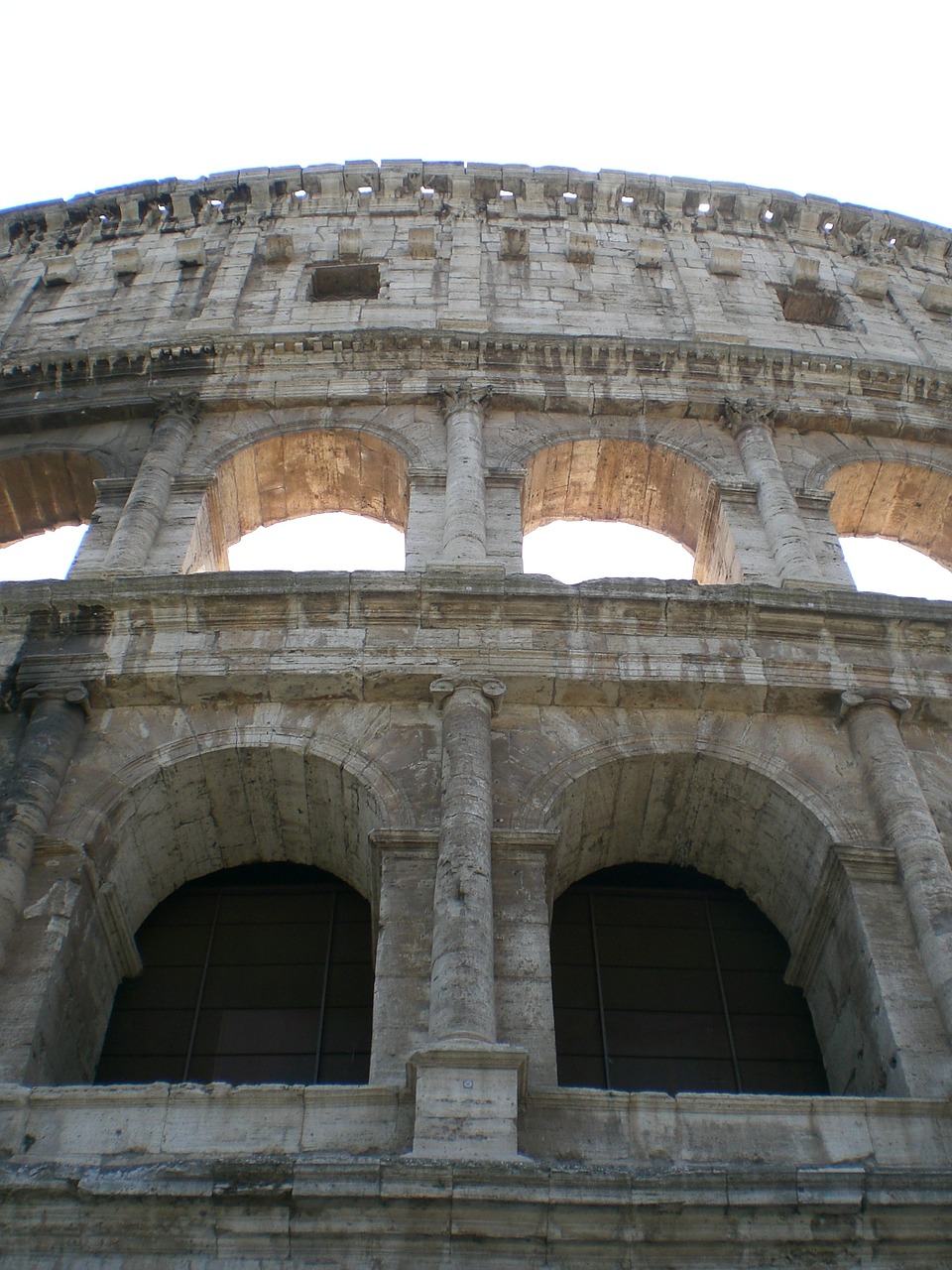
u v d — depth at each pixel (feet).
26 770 68.28
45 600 77.05
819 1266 47.50
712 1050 68.69
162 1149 51.78
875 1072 60.95
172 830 72.64
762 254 136.26
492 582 77.87
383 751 71.20
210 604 76.84
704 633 77.36
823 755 73.26
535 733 72.84
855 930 65.00
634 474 102.94
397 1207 47.32
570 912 75.36
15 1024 58.08
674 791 73.61
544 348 107.86
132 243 135.03
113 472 98.17
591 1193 47.80
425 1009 58.03
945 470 103.65
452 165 140.36
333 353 107.96
